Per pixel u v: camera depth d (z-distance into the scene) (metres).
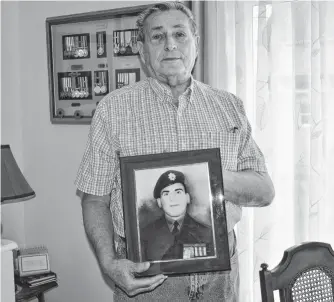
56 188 2.85
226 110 1.58
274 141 2.09
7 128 2.88
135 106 1.54
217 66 2.18
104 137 1.54
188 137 1.51
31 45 2.85
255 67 2.12
